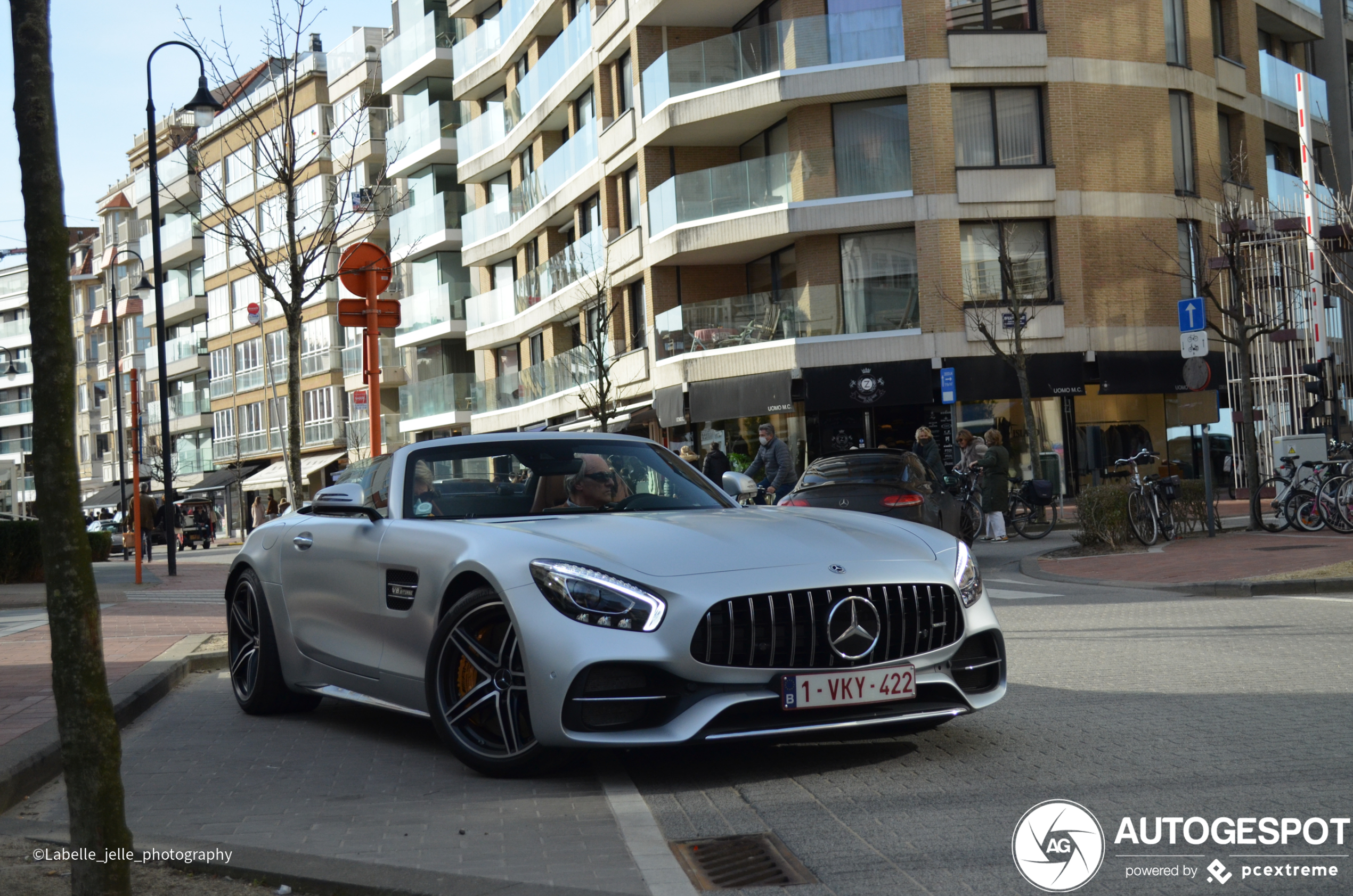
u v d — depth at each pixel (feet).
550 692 16.34
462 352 177.06
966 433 75.66
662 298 115.03
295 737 21.98
